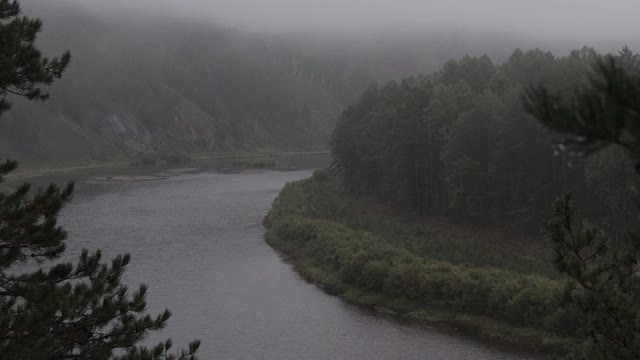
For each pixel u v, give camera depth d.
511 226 60.78
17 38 13.73
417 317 41.59
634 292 11.66
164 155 179.12
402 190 75.69
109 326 19.19
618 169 46.97
